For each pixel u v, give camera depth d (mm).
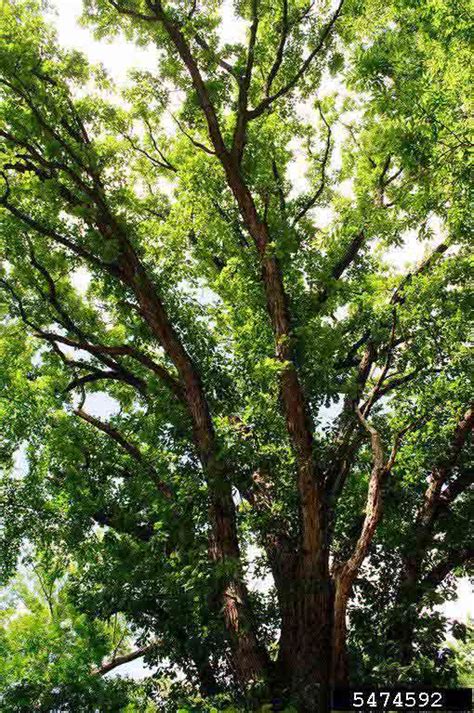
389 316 13125
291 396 10711
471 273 12508
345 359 14234
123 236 12742
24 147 12844
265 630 12039
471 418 12656
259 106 11789
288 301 12336
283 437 12023
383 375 12109
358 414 11273
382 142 8414
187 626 11883
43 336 13422
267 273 11648
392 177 14922
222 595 10805
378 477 10219
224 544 11195
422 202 8195
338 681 9797
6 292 15000
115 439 14742
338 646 9883
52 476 15891
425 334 12656
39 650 14312
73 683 13453
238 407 13281
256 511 12078
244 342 13211
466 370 12469
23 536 15438
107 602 12195
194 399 12258
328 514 11688
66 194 12656
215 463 11391
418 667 10352
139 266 12828
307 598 10336
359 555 9797
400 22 8547
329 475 12141
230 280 13609
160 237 15195
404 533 12562
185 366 12445
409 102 7594
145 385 14289
